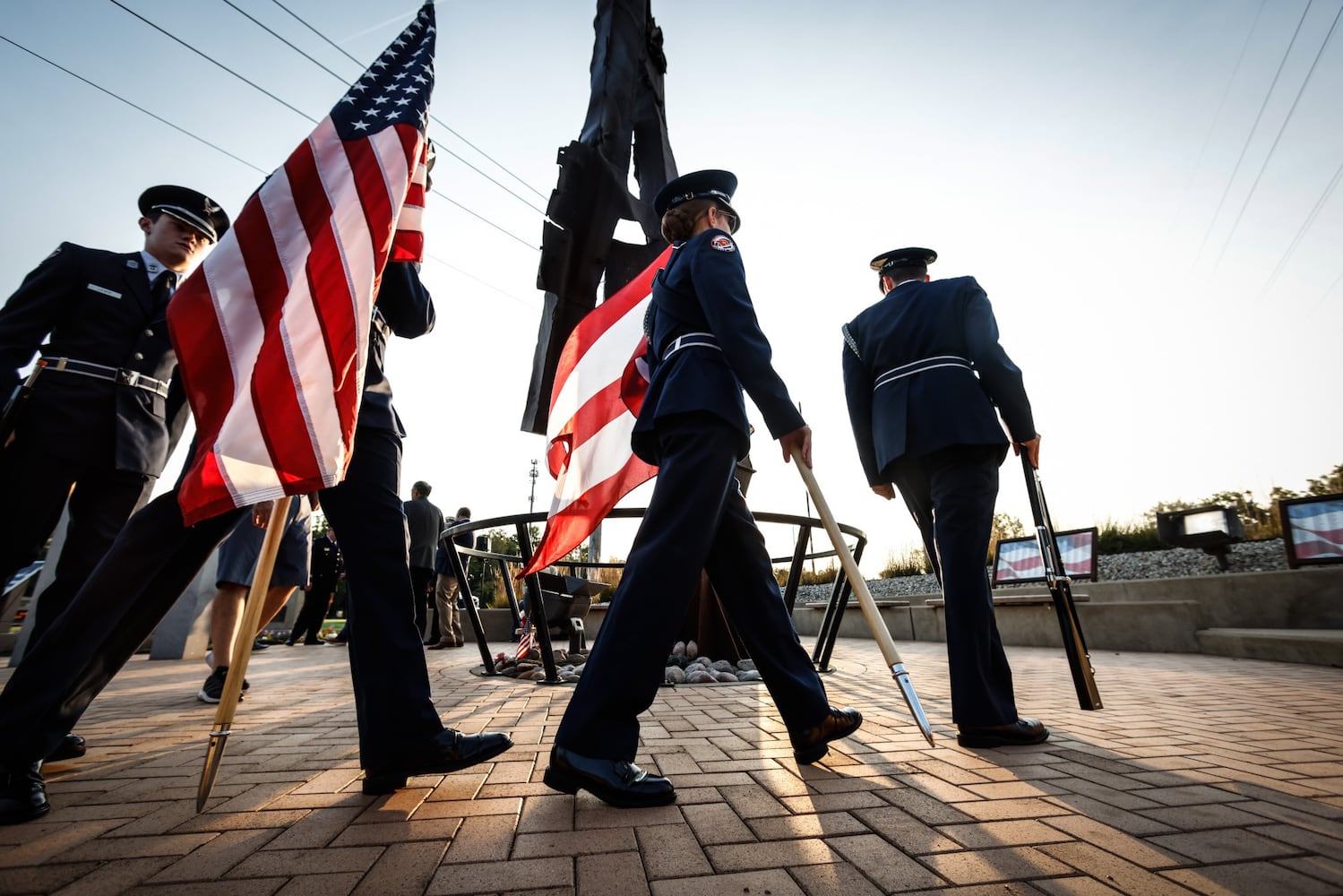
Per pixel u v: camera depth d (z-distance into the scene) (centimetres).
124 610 146
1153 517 952
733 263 162
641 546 142
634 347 332
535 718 238
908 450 201
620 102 476
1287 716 228
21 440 187
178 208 227
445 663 495
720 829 118
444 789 146
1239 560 740
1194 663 417
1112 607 536
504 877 98
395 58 200
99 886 96
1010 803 131
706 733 207
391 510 157
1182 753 173
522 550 328
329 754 185
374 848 111
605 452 312
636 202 479
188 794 145
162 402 216
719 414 147
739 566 166
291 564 368
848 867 100
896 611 760
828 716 160
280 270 162
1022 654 525
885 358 221
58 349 198
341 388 151
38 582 505
